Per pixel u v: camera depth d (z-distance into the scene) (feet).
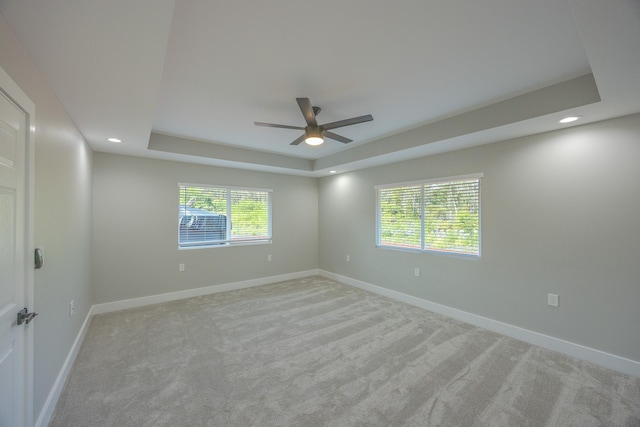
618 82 5.71
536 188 9.27
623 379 7.23
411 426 5.62
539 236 9.21
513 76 6.95
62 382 6.69
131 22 3.95
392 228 14.57
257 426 5.60
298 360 8.13
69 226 7.61
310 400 6.40
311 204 19.47
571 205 8.53
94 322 10.86
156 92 6.20
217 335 9.76
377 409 6.12
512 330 9.78
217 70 6.63
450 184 11.89
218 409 6.08
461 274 11.37
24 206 4.64
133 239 12.80
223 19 4.82
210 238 15.30
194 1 4.34
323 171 17.07
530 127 8.59
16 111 4.31
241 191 16.49
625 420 5.78
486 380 7.17
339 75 6.90
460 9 4.64
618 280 7.71
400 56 6.09
